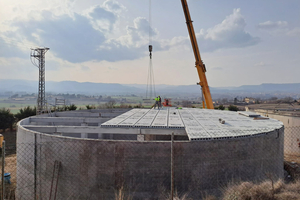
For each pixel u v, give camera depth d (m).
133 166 8.67
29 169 10.90
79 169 9.15
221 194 8.74
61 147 9.48
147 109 22.91
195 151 8.77
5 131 35.97
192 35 26.03
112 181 8.80
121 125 12.63
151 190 8.61
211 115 17.58
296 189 7.31
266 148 10.18
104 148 8.84
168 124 13.05
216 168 9.00
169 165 8.62
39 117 17.95
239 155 9.35
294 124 21.95
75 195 9.19
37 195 10.34
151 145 8.62
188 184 8.71
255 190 6.98
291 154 19.98
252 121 14.40
